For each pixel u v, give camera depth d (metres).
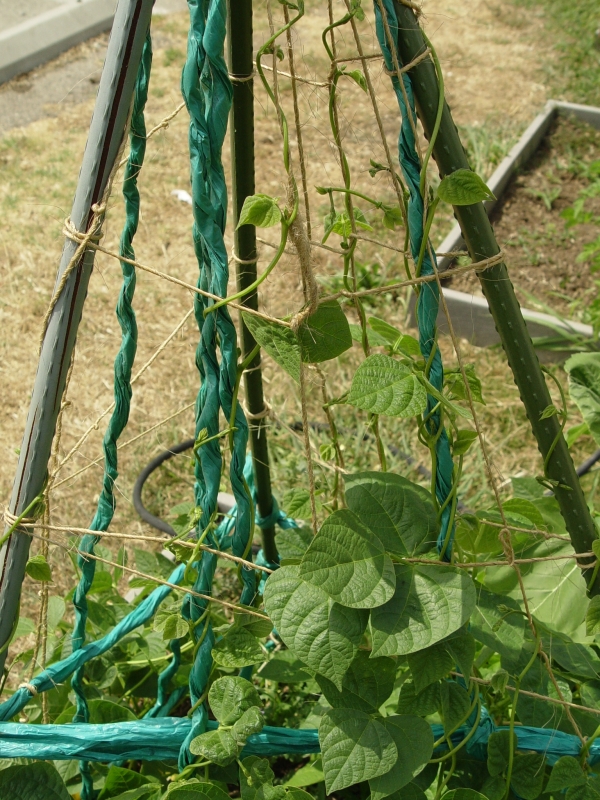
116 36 1.01
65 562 2.55
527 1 7.14
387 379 1.13
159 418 3.18
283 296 3.70
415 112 1.14
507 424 3.18
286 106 4.92
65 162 4.87
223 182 1.09
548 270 4.12
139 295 3.79
